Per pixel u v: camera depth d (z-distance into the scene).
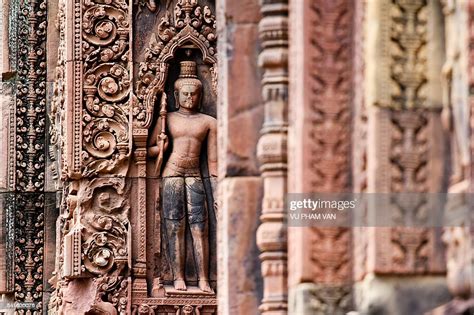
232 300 10.09
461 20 8.20
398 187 8.83
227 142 10.16
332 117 9.48
